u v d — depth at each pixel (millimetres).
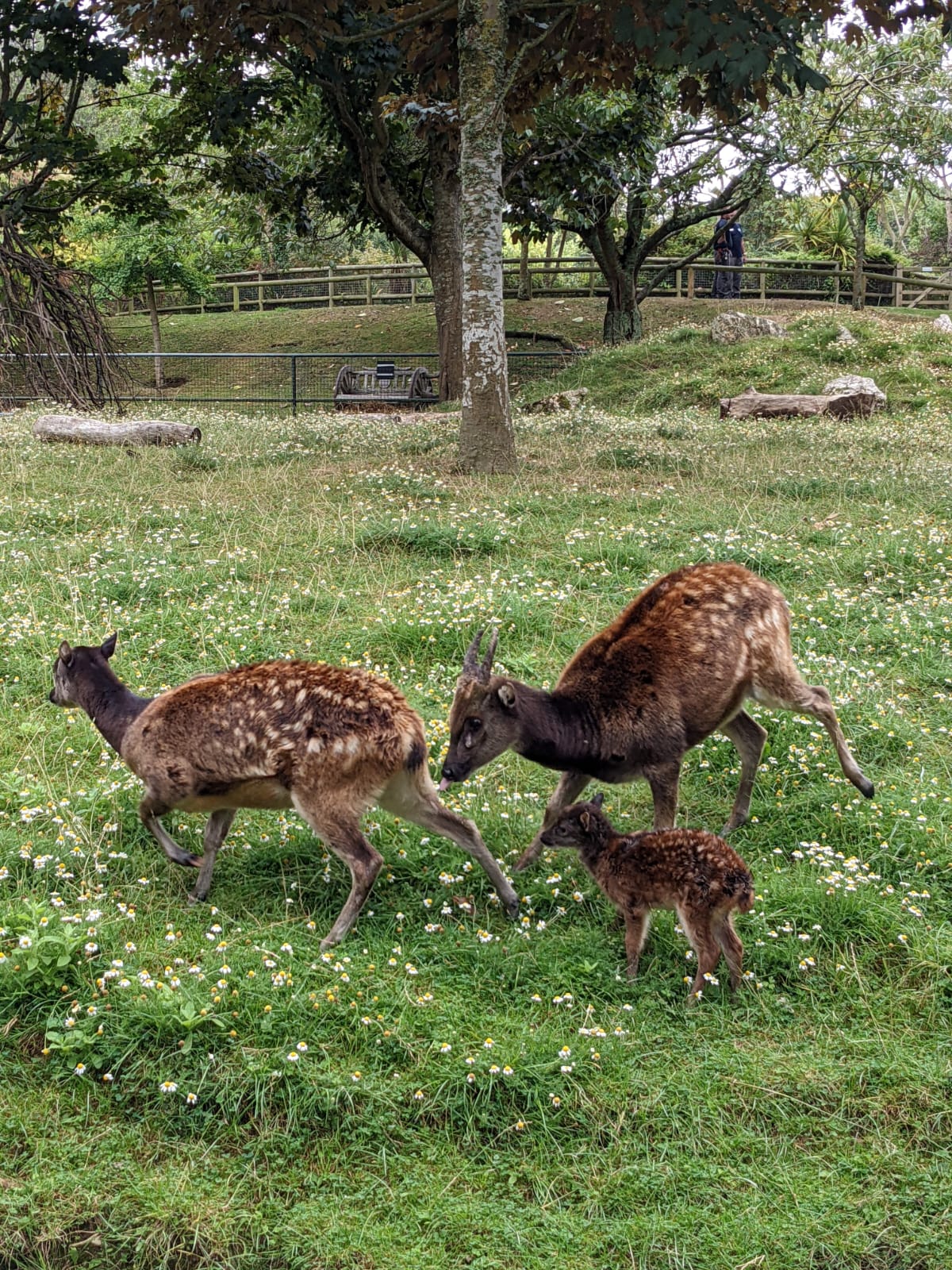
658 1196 4191
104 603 8602
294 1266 3896
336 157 22672
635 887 5008
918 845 5941
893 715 7168
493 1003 4902
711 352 22719
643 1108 4465
